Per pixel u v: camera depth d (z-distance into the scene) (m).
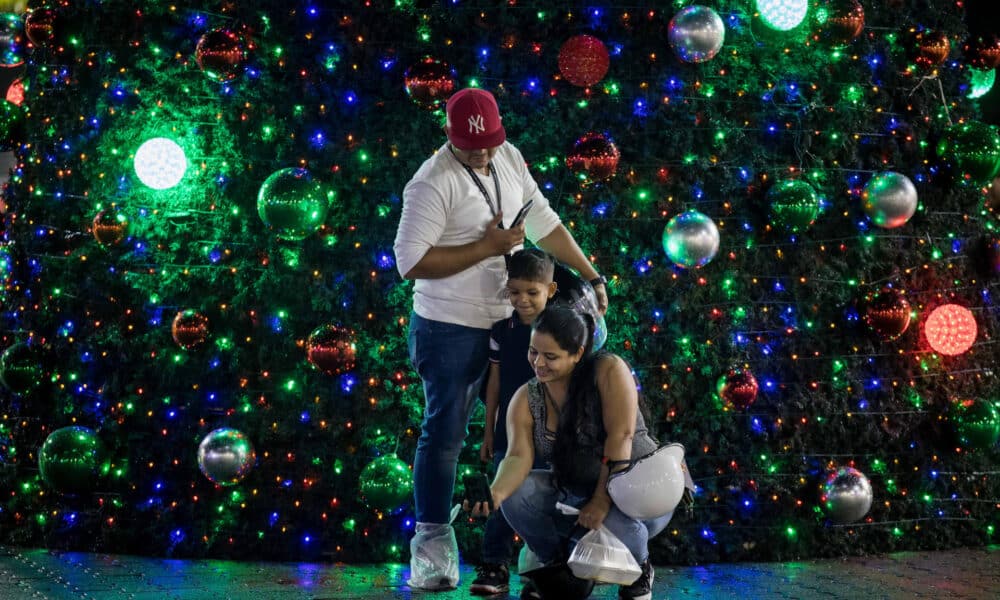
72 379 5.94
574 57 5.63
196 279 5.84
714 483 5.83
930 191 6.29
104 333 5.92
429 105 5.59
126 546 5.81
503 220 5.05
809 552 5.89
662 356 5.86
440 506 5.10
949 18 6.41
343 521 5.73
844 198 6.12
